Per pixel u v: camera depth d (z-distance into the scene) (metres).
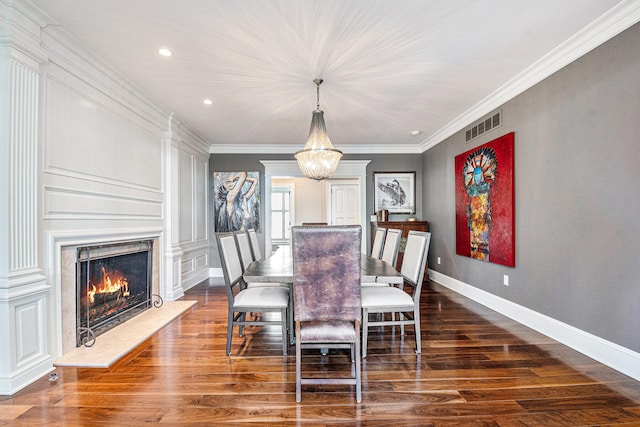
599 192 2.24
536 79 2.82
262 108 3.79
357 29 2.22
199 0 1.92
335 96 3.44
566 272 2.54
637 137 1.98
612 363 2.16
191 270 4.96
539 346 2.54
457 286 4.43
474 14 2.06
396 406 1.77
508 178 3.24
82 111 2.54
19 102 1.95
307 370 2.19
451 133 4.55
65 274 2.37
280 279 2.24
